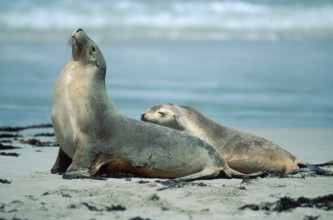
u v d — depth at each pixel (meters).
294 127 65.81
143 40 134.00
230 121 68.56
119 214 28.03
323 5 149.75
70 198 30.77
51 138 56.16
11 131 60.34
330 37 138.25
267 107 78.25
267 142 42.72
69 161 39.00
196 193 32.47
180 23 142.38
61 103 37.56
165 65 110.06
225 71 105.69
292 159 42.44
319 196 32.44
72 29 136.00
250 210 29.47
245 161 41.97
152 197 30.72
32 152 47.50
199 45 130.62
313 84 96.31
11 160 43.41
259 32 140.38
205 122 43.06
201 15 145.75
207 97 83.88
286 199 30.39
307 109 77.69
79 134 37.09
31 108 74.56
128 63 110.75
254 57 119.19
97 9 144.25
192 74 102.19
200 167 37.78
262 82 96.88
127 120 38.09
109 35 134.88
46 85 90.69
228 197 31.89
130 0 149.38
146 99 80.31
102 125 37.38
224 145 42.47
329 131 63.34
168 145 37.78
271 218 28.20
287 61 115.75
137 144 37.62
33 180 35.41
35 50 121.00
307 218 28.28
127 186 34.09
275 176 39.59
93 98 37.66
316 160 47.06
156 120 42.44
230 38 137.38
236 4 150.50
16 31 134.25
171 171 37.75
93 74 38.28
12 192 32.12
